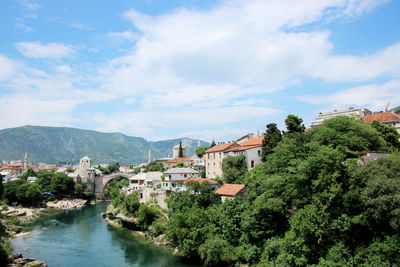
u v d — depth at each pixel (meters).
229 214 60.78
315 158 49.22
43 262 60.34
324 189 46.81
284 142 70.94
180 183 96.00
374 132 70.06
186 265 59.97
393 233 40.16
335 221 44.44
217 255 56.50
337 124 70.12
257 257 52.22
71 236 86.62
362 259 41.12
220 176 100.00
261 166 74.50
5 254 59.72
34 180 178.12
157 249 71.94
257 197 55.94
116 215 104.56
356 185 46.94
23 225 103.06
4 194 136.75
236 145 103.50
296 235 46.41
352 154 63.75
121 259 65.06
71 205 157.00
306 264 44.09
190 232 63.34
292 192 52.06
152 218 86.94
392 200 39.00
